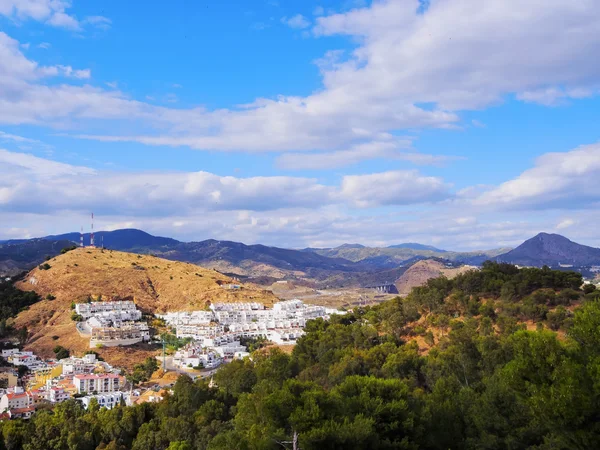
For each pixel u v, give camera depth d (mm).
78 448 113938
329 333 176875
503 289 164000
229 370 154125
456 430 79500
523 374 58094
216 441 92500
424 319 168375
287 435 73438
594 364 53250
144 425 119250
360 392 82438
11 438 117188
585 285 161000
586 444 51375
